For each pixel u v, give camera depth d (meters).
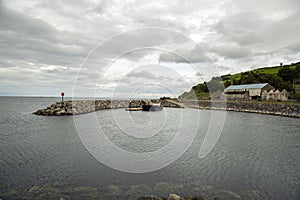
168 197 7.17
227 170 10.01
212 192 7.80
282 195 7.63
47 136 17.98
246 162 11.22
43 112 36.47
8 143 15.38
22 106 65.56
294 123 27.31
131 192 7.71
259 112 40.53
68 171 9.67
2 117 32.78
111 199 7.20
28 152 12.89
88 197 7.32
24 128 22.41
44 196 7.39
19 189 7.89
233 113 39.91
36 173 9.45
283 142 16.30
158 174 9.43
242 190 7.98
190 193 7.70
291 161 11.45
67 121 28.08
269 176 9.35
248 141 16.56
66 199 7.18
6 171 9.66
